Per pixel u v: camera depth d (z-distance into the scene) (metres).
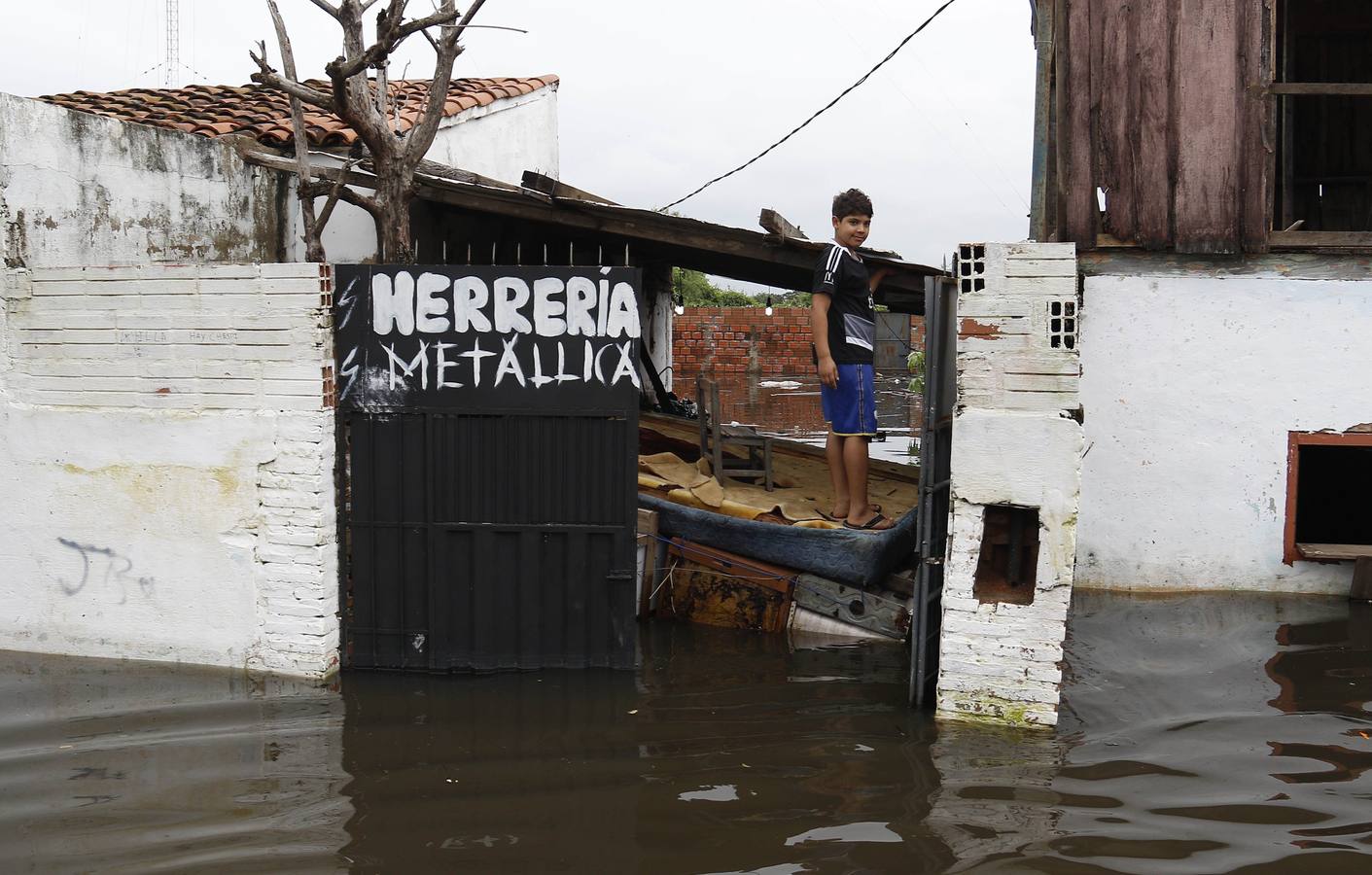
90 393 5.95
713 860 3.86
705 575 6.82
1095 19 6.48
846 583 6.56
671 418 10.38
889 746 4.85
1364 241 6.25
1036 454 5.03
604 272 5.58
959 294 5.11
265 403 5.72
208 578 5.87
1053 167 6.91
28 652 6.14
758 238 8.31
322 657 5.74
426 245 9.95
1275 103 6.28
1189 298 6.50
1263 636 5.91
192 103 11.12
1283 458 6.48
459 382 5.73
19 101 6.15
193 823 4.17
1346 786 4.31
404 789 4.45
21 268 6.02
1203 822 4.06
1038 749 4.77
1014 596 5.18
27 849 3.99
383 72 6.98
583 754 4.79
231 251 8.77
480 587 5.80
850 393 6.57
